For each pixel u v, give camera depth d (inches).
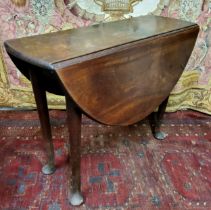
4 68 68.5
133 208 46.5
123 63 38.0
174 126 69.1
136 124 69.1
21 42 38.4
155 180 52.4
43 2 59.7
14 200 47.4
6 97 73.9
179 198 48.6
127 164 56.2
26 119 70.9
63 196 48.4
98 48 35.8
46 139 48.9
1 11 60.2
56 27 63.6
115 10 61.9
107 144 62.2
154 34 43.4
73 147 40.2
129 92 41.4
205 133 66.7
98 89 35.8
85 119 70.7
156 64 44.5
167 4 61.4
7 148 60.0
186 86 71.8
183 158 58.2
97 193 49.2
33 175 52.8
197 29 51.3
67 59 31.7
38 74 39.0
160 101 50.4
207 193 49.8
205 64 68.3
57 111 74.4
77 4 60.5
